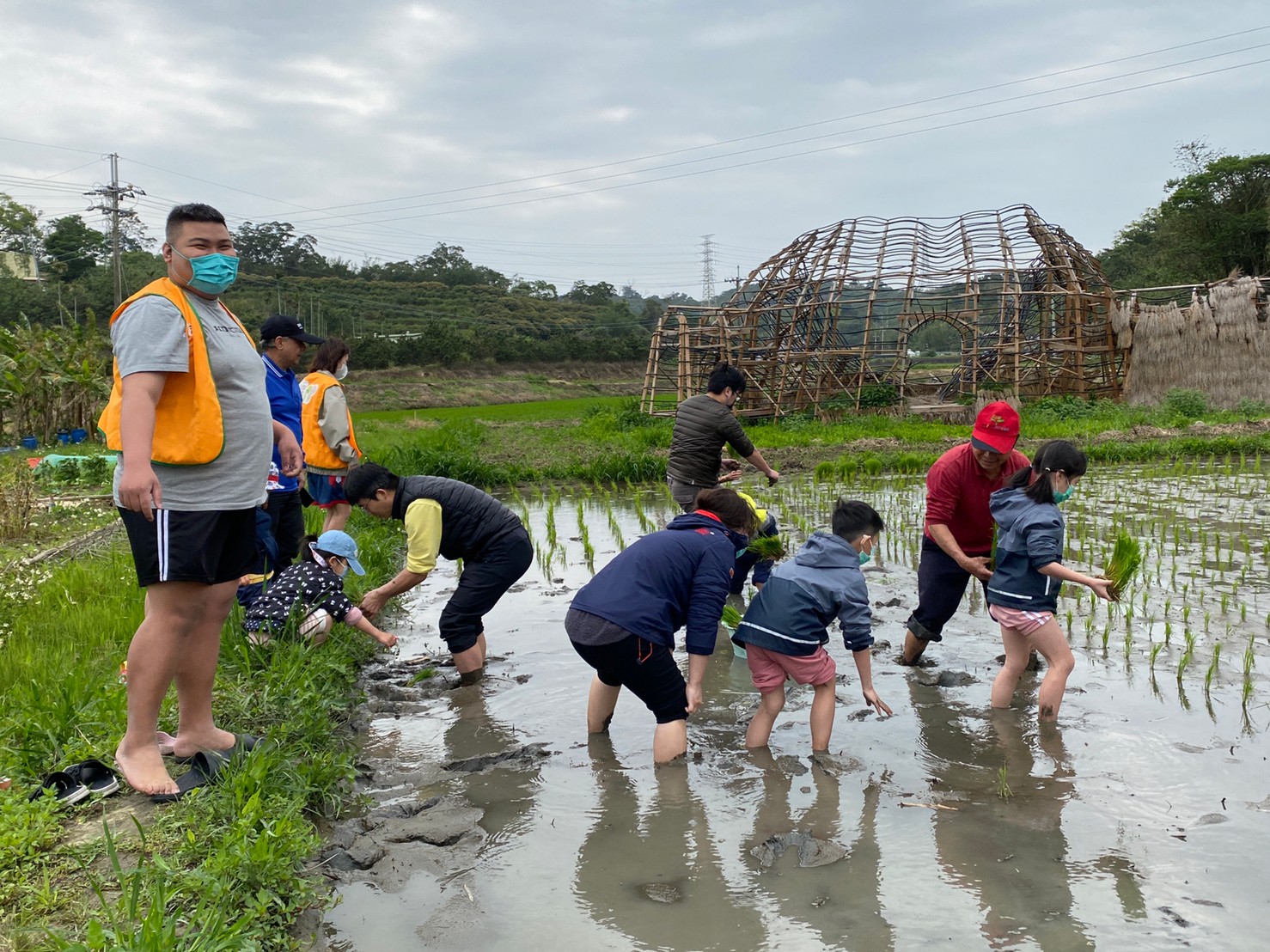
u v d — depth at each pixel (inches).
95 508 495.2
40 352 900.6
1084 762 197.3
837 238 1221.7
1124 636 279.0
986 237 1199.6
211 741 182.4
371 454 761.6
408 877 156.1
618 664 196.4
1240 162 1861.5
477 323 4128.9
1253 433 855.1
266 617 246.2
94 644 247.3
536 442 1035.9
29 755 173.8
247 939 125.1
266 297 3531.0
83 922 128.2
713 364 1241.4
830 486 616.1
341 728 222.4
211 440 154.0
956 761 200.2
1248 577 342.3
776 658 204.7
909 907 146.3
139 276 2807.6
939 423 1064.8
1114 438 847.7
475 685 253.1
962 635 290.5
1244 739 206.2
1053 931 139.0
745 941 137.8
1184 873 154.2
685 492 343.6
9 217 2952.8
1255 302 1112.2
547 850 165.9
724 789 190.4
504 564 253.0
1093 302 1205.7
